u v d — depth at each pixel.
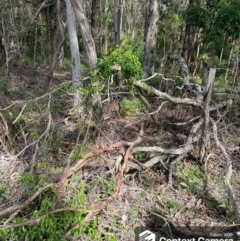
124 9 18.02
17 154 4.55
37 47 13.66
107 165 4.15
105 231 3.46
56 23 11.20
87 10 15.73
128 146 4.60
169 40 11.87
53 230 3.23
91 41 5.19
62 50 12.04
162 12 11.77
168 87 7.38
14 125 5.25
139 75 4.53
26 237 3.23
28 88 8.20
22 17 11.82
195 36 11.36
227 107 6.36
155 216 3.90
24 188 3.86
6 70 8.97
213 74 4.51
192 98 6.14
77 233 3.33
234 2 7.28
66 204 3.55
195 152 5.25
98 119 5.07
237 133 6.09
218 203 4.28
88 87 4.59
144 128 5.90
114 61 4.27
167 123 5.91
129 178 4.48
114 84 6.48
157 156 4.67
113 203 3.78
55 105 5.96
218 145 4.78
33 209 3.62
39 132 5.17
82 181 3.81
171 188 4.46
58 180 3.88
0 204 3.77
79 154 4.16
